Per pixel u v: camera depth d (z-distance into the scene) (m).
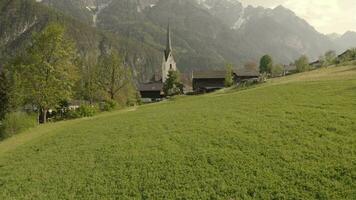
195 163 24.92
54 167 29.14
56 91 71.81
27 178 27.41
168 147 29.17
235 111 39.22
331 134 26.44
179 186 21.98
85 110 77.50
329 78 58.88
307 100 39.31
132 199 21.25
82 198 22.27
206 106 47.75
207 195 20.42
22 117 59.94
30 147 39.03
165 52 187.12
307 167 21.80
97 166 27.52
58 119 78.44
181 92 131.38
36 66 69.81
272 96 46.28
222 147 27.28
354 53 106.81
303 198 18.72
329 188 19.20
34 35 72.88
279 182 20.59
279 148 25.31
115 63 104.50
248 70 144.25
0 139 53.84
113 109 85.44
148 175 24.16
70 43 74.69
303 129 28.42
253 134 29.12
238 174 22.30
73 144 36.22
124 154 29.19
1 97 70.44
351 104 34.12
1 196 24.34
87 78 101.38
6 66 76.81
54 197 22.88
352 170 20.55
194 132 32.28
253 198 19.47
